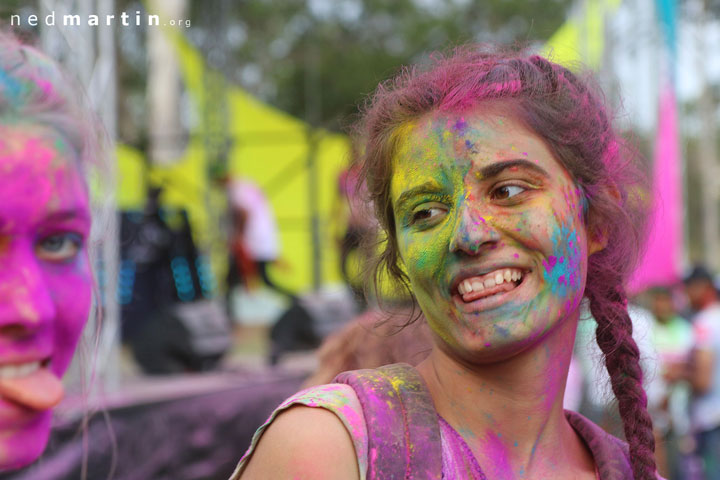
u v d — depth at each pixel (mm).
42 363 742
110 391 4230
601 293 1259
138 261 7078
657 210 1453
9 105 703
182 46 9641
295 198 10516
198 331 5855
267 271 8695
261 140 10391
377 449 951
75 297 754
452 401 1097
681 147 7086
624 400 1237
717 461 4387
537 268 1061
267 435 981
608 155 1219
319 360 2119
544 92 1127
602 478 1158
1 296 688
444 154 1072
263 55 20281
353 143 1399
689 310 4980
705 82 16234
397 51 20500
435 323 1085
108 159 1020
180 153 10055
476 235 1023
